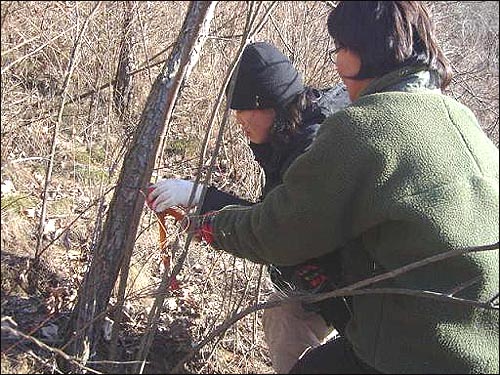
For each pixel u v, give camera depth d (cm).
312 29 312
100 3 231
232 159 301
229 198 192
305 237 160
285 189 160
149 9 295
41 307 214
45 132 286
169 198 188
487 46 440
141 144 184
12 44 223
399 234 150
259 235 166
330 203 152
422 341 151
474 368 149
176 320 237
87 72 284
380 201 147
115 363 180
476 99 371
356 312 166
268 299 242
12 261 227
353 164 148
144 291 228
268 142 197
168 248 217
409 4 155
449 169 148
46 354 192
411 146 148
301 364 180
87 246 246
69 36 259
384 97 153
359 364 167
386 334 156
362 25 155
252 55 186
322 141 152
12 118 241
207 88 329
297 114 188
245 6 293
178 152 334
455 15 434
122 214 187
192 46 160
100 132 302
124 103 304
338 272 183
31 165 285
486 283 147
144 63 298
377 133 148
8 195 258
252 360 245
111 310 194
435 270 149
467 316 148
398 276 153
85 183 281
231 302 252
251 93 186
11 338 191
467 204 146
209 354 229
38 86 280
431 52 159
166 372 212
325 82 311
